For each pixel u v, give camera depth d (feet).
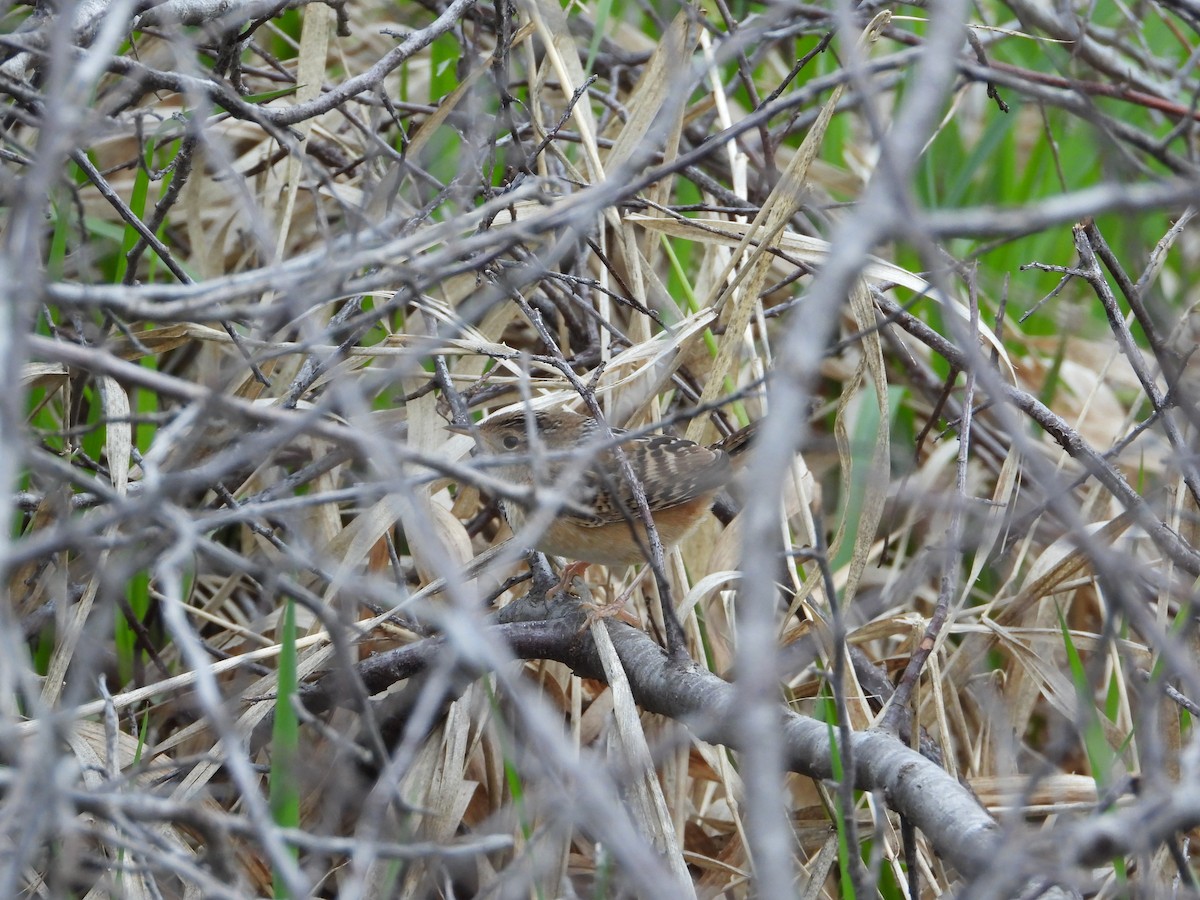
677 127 31.99
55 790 12.81
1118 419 38.93
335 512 30.27
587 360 33.37
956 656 28.58
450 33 36.40
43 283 16.05
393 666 24.91
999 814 24.80
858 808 26.45
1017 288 41.93
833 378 39.96
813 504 32.37
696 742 26.73
